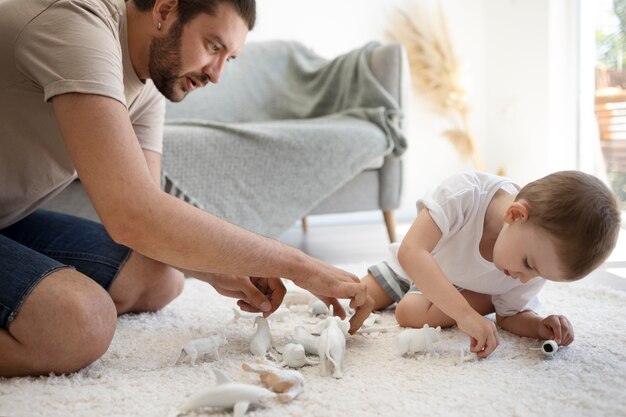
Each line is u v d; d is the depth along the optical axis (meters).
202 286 1.70
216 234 0.91
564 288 1.54
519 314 1.19
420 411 0.80
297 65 3.07
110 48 0.94
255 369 0.89
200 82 1.07
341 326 1.09
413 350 1.04
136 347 1.12
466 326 1.03
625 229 2.75
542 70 3.38
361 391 0.88
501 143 3.79
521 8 3.52
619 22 3.02
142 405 0.84
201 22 1.00
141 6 1.03
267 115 3.03
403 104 2.57
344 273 1.05
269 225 2.22
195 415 0.81
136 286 1.32
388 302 1.43
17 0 0.99
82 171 0.88
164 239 0.89
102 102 0.89
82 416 0.81
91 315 0.97
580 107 3.29
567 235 0.96
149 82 1.31
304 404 0.84
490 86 3.85
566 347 1.08
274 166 2.21
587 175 1.04
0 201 1.13
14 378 0.96
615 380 0.90
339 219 3.61
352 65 2.72
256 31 3.47
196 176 2.08
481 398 0.85
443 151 3.81
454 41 3.81
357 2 3.61
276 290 1.16
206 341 1.02
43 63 0.92
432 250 1.22
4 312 0.94
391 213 2.54
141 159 0.90
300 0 3.52
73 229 1.31
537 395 0.85
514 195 1.17
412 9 3.70
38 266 0.98
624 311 1.32
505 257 1.04
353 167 2.36
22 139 1.06
